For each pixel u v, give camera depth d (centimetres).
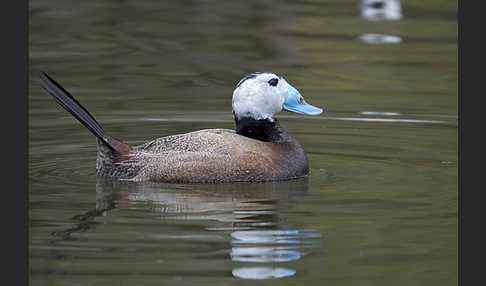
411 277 907
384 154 1453
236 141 1302
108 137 1295
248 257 958
